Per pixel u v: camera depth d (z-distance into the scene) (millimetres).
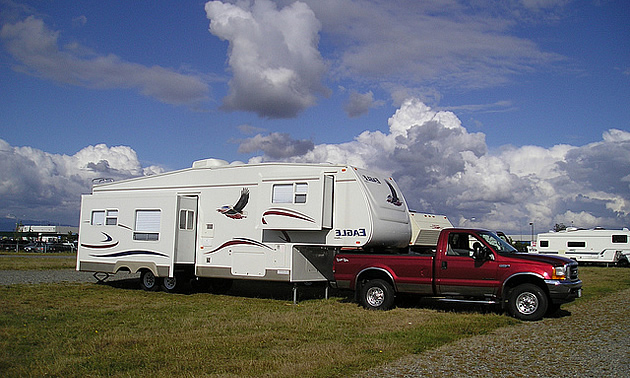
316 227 12320
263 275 13250
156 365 6484
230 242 13984
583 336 8578
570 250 38125
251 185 13820
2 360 6691
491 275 10602
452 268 10914
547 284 10109
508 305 10461
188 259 14539
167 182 15289
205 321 9812
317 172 12641
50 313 10508
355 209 12492
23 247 55562
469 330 8938
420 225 16609
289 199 12859
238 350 7316
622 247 36344
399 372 6250
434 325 9406
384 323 9695
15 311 10742
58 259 34531
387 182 13898
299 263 12969
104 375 6070
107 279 18203
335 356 6980
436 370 6359
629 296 14914
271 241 13352
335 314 10781
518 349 7562
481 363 6727
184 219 14469
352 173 12625
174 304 12297
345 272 11992
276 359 6824
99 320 9781
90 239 15953
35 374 6059
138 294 14305
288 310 11398
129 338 8070
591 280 21500
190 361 6691
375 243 12625
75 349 7332
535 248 41719
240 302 12852
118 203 15422
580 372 6312
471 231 11086
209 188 14555
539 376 6148
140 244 14828
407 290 11320
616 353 7324
